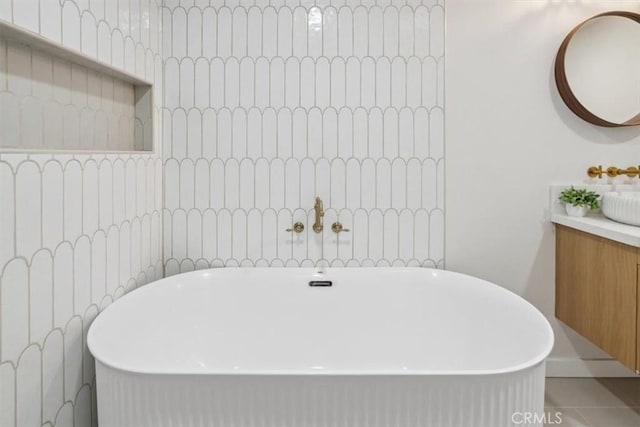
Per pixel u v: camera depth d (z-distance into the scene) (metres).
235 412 1.30
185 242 2.39
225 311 2.23
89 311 1.62
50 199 1.36
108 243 1.77
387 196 2.37
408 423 1.29
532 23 2.32
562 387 2.33
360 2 2.31
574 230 2.22
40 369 1.32
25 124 1.35
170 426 1.31
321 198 2.37
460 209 2.38
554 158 2.37
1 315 1.15
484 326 2.02
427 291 2.22
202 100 2.34
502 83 2.34
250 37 2.32
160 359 1.96
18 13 1.20
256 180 2.37
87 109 1.72
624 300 1.86
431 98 2.34
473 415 1.29
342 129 2.35
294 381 1.29
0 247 1.15
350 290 2.27
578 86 2.31
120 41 1.84
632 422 2.01
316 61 2.32
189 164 2.36
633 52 2.30
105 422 1.38
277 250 2.39
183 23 2.31
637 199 1.96
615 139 2.36
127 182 1.94
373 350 2.24
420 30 2.32
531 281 2.41
